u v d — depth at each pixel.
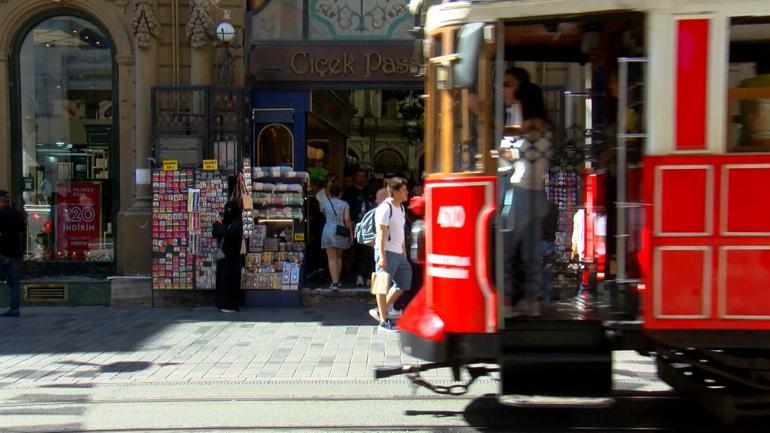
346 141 17.42
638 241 5.27
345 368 7.95
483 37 5.33
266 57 12.06
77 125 12.73
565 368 5.39
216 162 11.66
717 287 5.07
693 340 5.16
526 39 6.14
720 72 5.06
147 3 12.15
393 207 9.59
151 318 10.98
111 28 12.40
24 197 12.69
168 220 11.74
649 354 5.85
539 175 5.93
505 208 5.74
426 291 5.80
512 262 5.70
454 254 5.52
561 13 5.27
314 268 13.55
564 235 6.33
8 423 6.13
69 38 12.62
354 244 13.68
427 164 5.89
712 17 5.06
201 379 7.55
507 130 5.98
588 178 6.36
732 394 5.54
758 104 5.07
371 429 5.90
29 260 12.67
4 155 12.42
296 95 12.32
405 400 6.75
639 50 5.38
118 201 12.71
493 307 5.41
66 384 7.39
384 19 12.09
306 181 12.44
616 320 5.35
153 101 11.81
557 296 6.11
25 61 12.62
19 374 7.81
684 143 5.08
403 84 12.07
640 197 5.25
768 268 5.04
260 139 12.39
